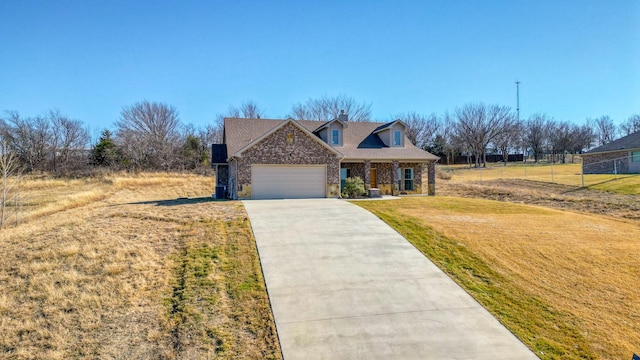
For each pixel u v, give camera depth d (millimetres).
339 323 6875
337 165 21828
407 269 9344
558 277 9141
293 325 6805
